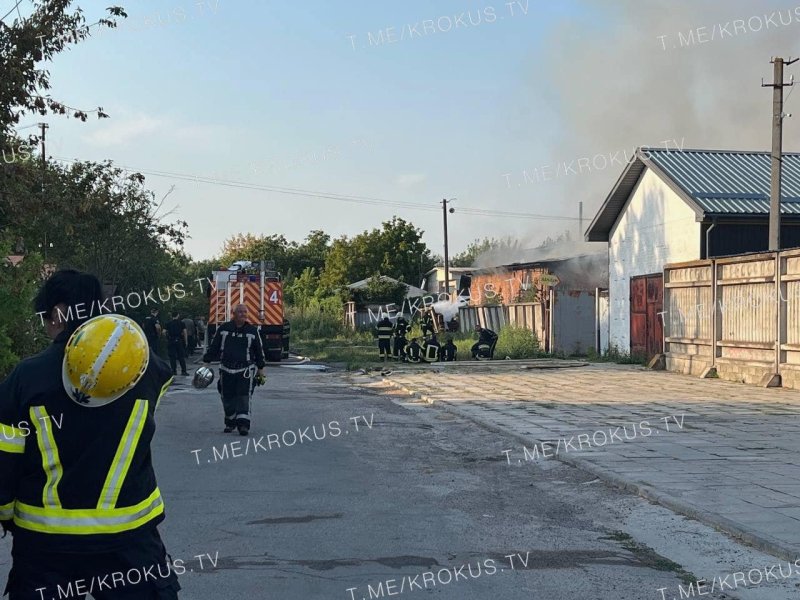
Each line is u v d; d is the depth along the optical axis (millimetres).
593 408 15438
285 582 5832
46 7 14070
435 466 10336
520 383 20562
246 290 28297
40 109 14195
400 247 66188
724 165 26562
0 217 14664
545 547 6793
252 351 12414
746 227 24359
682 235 24922
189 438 12148
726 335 21391
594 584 5875
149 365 3648
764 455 10531
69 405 3371
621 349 28172
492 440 12227
